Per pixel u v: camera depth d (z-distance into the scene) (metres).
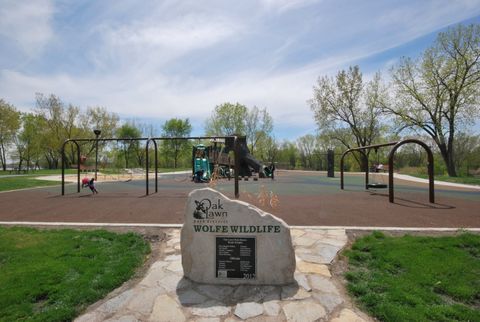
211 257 3.15
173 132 48.22
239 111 44.09
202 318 2.52
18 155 39.25
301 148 54.62
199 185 13.98
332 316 2.55
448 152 22.08
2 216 6.12
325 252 3.87
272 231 3.09
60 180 15.73
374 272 3.37
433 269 3.29
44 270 3.33
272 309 2.64
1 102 32.41
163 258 3.82
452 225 5.07
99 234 4.66
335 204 7.46
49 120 38.34
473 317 2.52
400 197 8.92
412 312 2.56
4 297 2.79
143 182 16.31
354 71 30.41
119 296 2.89
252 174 22.86
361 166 33.31
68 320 2.54
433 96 22.11
